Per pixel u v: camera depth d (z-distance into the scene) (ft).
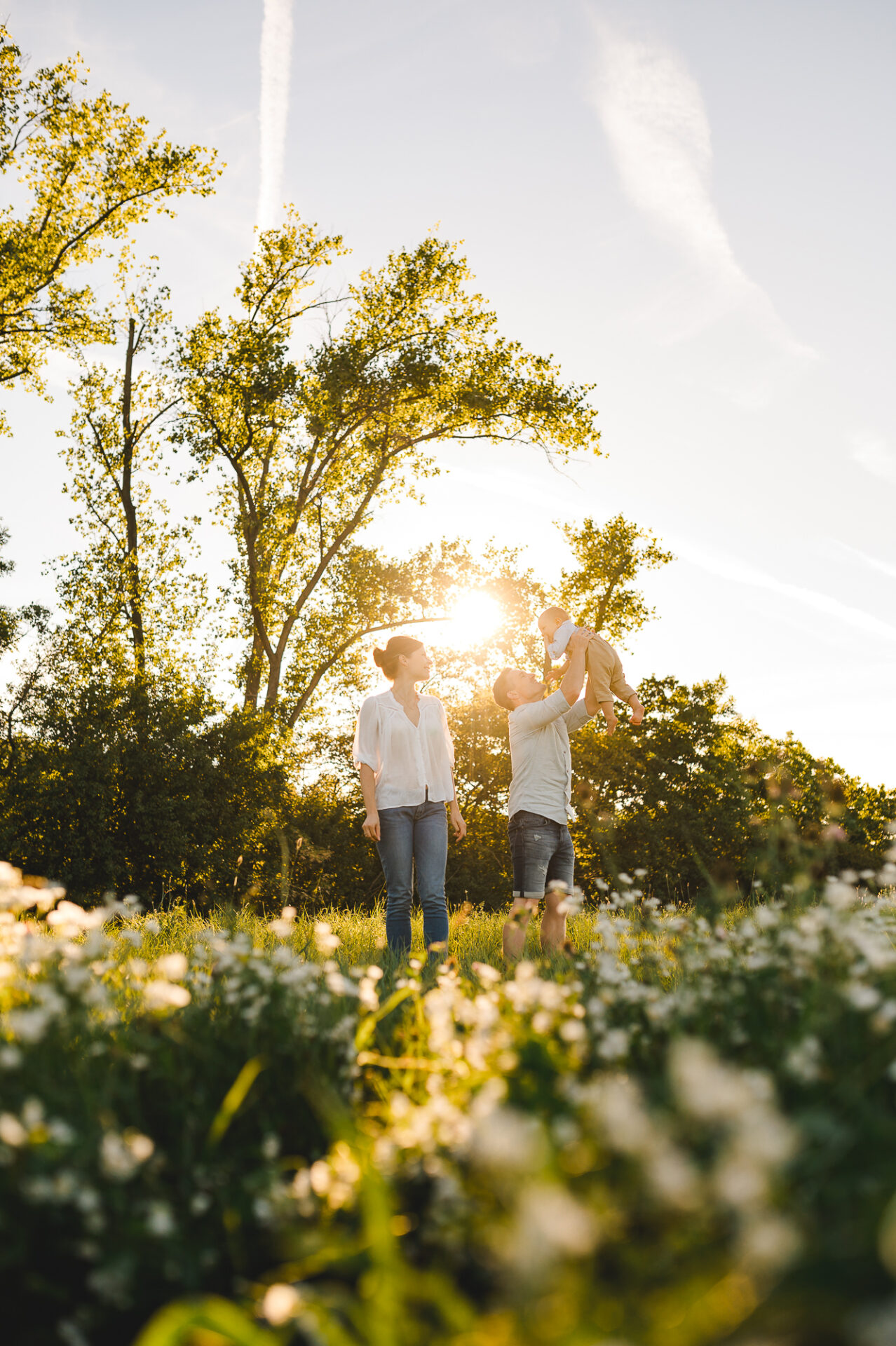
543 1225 2.69
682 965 9.32
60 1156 4.63
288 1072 6.77
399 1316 3.46
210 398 79.41
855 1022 5.65
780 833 9.96
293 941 14.11
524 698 20.16
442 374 81.35
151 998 6.85
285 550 84.79
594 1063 6.01
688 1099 3.02
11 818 56.65
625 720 76.23
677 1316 2.88
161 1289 4.52
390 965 12.77
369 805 18.67
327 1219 4.74
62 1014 6.62
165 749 61.16
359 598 87.35
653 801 69.05
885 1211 3.09
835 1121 4.01
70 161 71.36
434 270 80.48
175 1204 5.08
